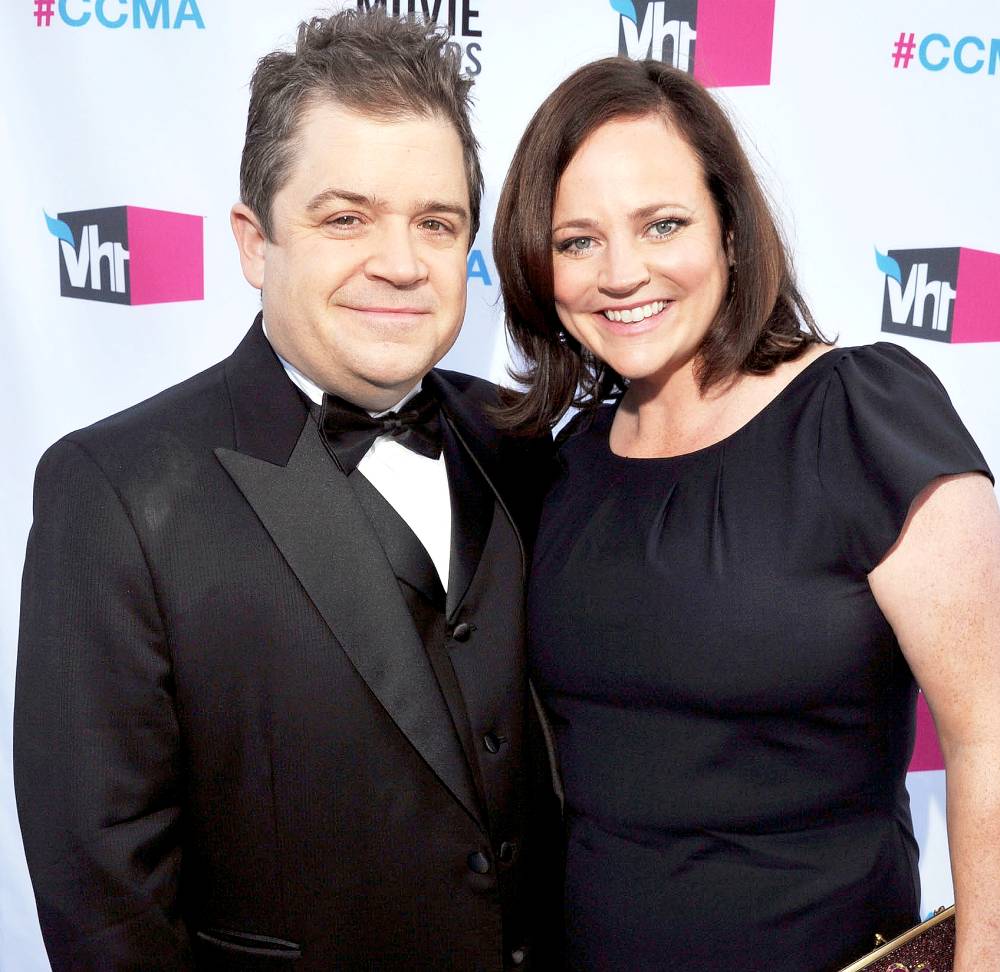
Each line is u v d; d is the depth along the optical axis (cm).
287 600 113
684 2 184
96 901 106
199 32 179
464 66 183
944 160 193
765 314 121
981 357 201
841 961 112
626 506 125
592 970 123
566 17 183
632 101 117
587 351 145
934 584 100
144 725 109
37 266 185
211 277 189
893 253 195
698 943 115
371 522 118
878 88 189
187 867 119
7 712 197
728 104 162
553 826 136
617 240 118
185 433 115
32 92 180
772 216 125
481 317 202
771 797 113
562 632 125
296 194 111
